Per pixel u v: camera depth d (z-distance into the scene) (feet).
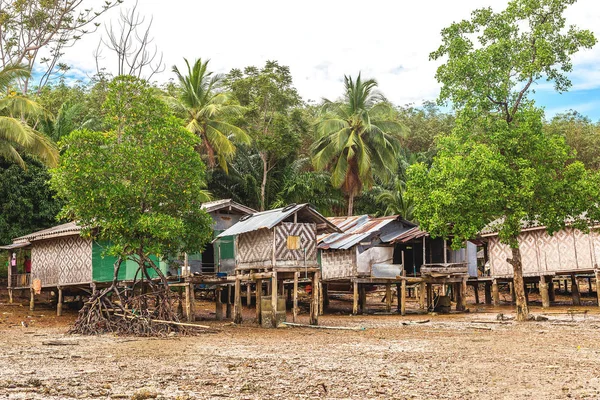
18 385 35.99
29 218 117.91
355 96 157.89
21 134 98.89
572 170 79.20
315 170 157.17
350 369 42.29
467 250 115.44
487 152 76.18
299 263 82.28
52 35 144.56
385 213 163.94
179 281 96.07
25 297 122.42
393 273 110.63
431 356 49.14
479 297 144.36
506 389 34.71
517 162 77.00
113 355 51.31
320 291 109.50
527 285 132.16
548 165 79.66
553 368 42.01
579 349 52.47
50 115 126.72
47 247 108.37
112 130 75.56
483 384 36.27
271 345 58.70
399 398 32.40
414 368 42.65
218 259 100.78
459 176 77.87
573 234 107.96
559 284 149.89
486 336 65.16
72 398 32.35
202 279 89.40
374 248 110.42
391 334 69.31
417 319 94.02
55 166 105.91
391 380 37.70
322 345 58.29
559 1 77.30
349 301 133.69
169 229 70.95
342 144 151.94
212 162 139.03
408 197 83.41
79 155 70.95
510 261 84.38
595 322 78.84
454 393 33.68
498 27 80.33
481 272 146.61
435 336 66.13
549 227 81.56
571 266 107.65
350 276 108.68
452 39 81.46
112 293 77.87
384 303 131.44
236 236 88.02
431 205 79.66
